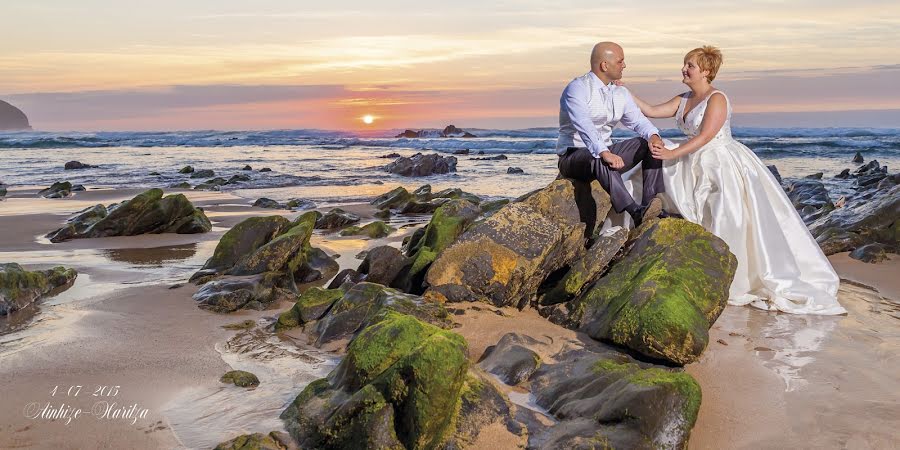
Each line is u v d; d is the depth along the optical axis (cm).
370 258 714
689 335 472
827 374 476
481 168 2830
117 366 488
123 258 920
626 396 363
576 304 568
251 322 603
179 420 402
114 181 2283
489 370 457
